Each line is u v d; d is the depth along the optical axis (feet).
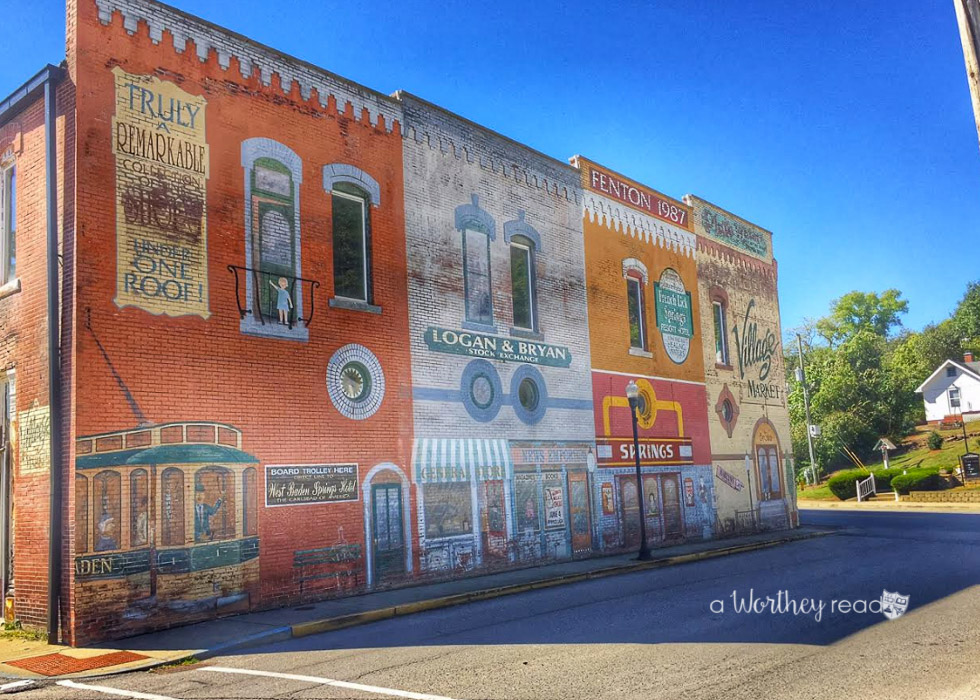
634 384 68.28
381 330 54.49
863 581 49.14
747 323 97.76
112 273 41.37
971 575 50.49
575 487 68.44
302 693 26.99
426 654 32.83
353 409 51.85
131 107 43.32
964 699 23.53
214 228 46.06
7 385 45.50
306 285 50.29
